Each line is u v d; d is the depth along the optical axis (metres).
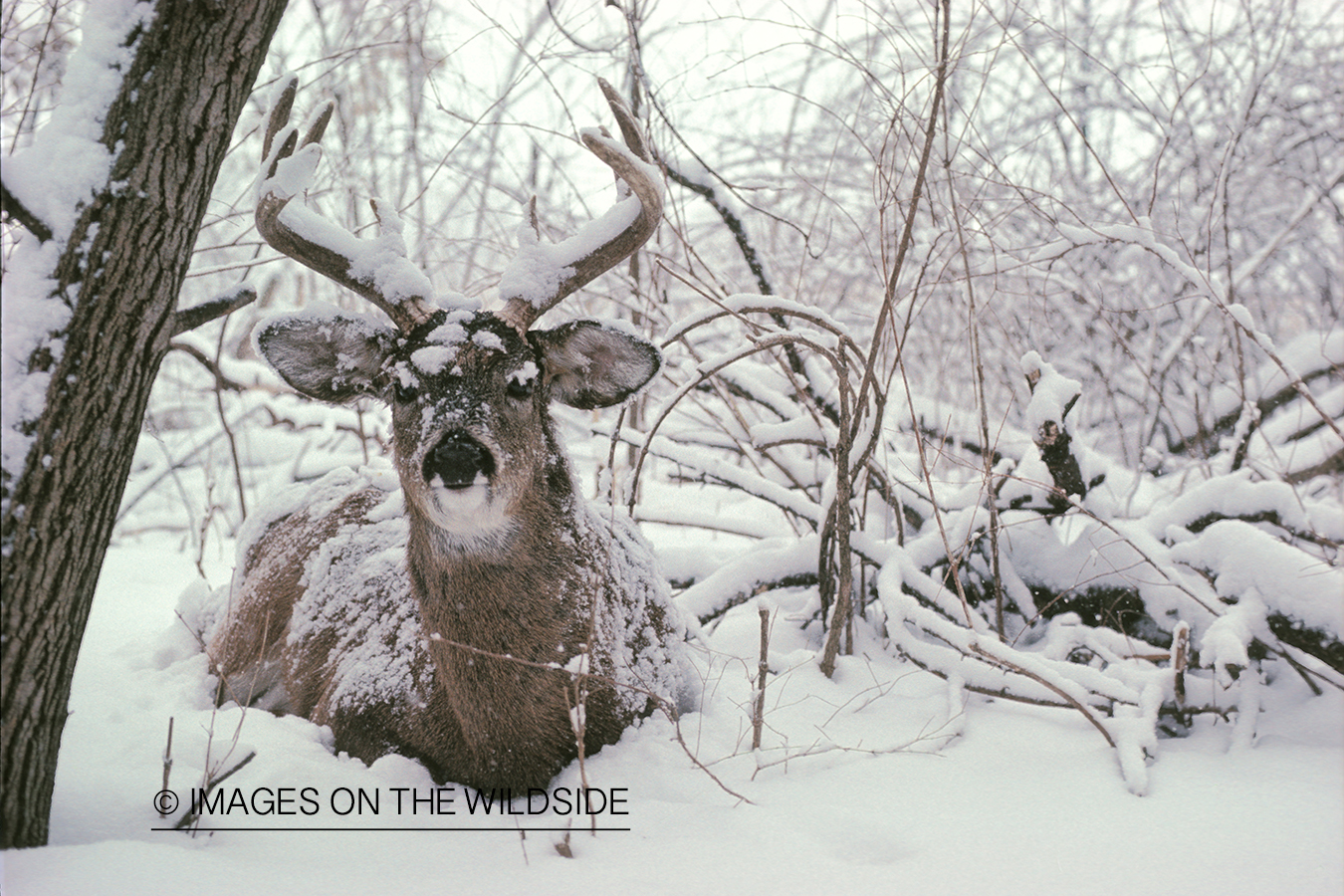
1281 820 2.94
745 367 5.54
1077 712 3.79
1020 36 6.03
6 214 2.73
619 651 3.63
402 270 3.53
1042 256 4.80
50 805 2.60
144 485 8.28
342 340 3.63
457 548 3.31
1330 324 6.63
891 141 5.56
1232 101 6.33
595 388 3.80
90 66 2.43
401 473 3.46
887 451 5.38
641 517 5.55
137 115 2.42
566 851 2.76
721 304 4.16
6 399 2.37
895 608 4.18
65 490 2.44
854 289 7.11
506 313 3.54
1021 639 4.59
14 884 2.31
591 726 3.51
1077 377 6.83
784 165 6.73
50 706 2.52
